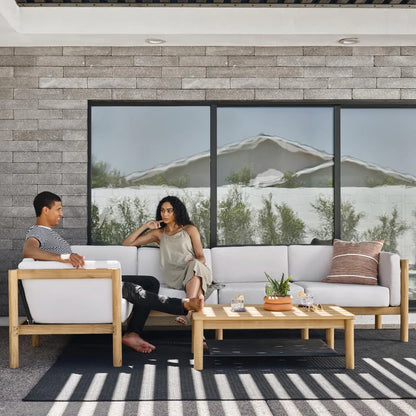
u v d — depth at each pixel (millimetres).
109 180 5797
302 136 5879
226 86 5742
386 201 5910
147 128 5820
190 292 4684
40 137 5684
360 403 3242
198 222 5812
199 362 3957
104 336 5121
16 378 3760
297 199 5863
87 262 3988
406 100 5848
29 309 4113
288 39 5469
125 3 5148
